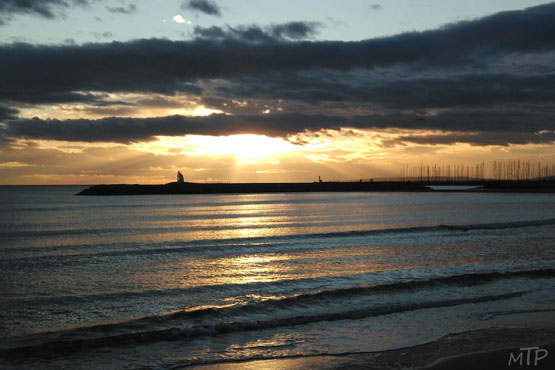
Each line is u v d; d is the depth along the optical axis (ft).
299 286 48.80
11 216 166.61
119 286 49.60
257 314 37.60
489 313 37.14
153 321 35.50
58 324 36.09
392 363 26.66
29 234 106.01
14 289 48.14
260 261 65.87
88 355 28.63
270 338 31.68
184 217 162.30
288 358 27.84
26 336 32.45
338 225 126.11
